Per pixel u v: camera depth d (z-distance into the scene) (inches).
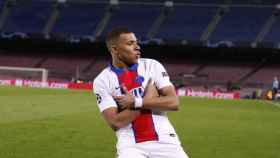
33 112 2994.6
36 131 2113.7
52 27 7805.1
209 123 2780.5
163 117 746.8
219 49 7495.1
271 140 2124.8
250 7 7795.3
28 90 5511.8
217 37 7332.7
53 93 5142.7
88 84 6574.8
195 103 4677.7
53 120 2571.4
